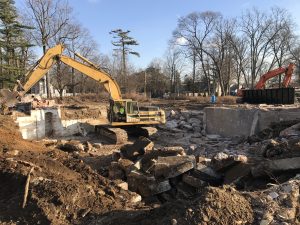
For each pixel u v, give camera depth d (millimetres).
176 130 20688
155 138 18609
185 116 23156
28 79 18438
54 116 20641
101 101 41938
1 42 38344
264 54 52625
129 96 42781
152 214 5797
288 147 9078
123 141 17734
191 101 39438
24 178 7660
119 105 18969
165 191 9266
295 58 53406
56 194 6816
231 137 18453
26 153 10797
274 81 55000
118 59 59031
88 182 8359
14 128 16984
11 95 18906
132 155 12211
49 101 22625
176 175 9398
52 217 6215
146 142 12336
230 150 14320
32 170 8070
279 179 8039
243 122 17938
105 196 7344
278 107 18703
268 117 16828
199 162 10211
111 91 19609
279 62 53062
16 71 37656
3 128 15641
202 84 69438
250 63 54719
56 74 44812
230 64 56656
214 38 52625
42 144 15734
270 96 24859
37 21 35656
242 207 5367
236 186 8539
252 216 5262
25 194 6926
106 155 14258
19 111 20422
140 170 10109
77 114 22219
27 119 19484
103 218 6172
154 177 9469
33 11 37500
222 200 5355
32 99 21734
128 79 57656
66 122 21016
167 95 59031
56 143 16547
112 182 8789
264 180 8414
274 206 5449
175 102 37812
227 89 56375
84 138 20172
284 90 23391
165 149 11234
